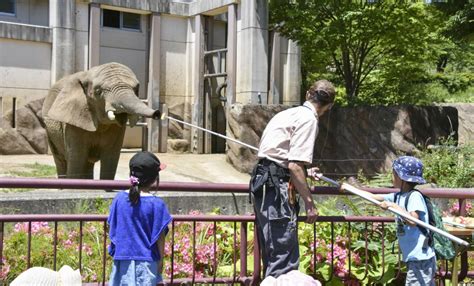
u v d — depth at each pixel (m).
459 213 5.34
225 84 19.56
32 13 19.23
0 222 4.45
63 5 18.44
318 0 16.53
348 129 16.66
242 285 4.98
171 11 20.42
